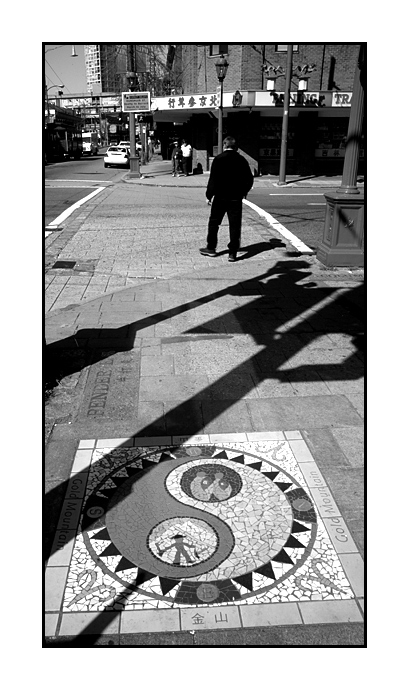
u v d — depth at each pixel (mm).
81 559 2836
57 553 2871
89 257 9297
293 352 5461
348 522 3113
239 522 3111
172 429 4059
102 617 2521
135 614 2535
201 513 3180
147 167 34812
